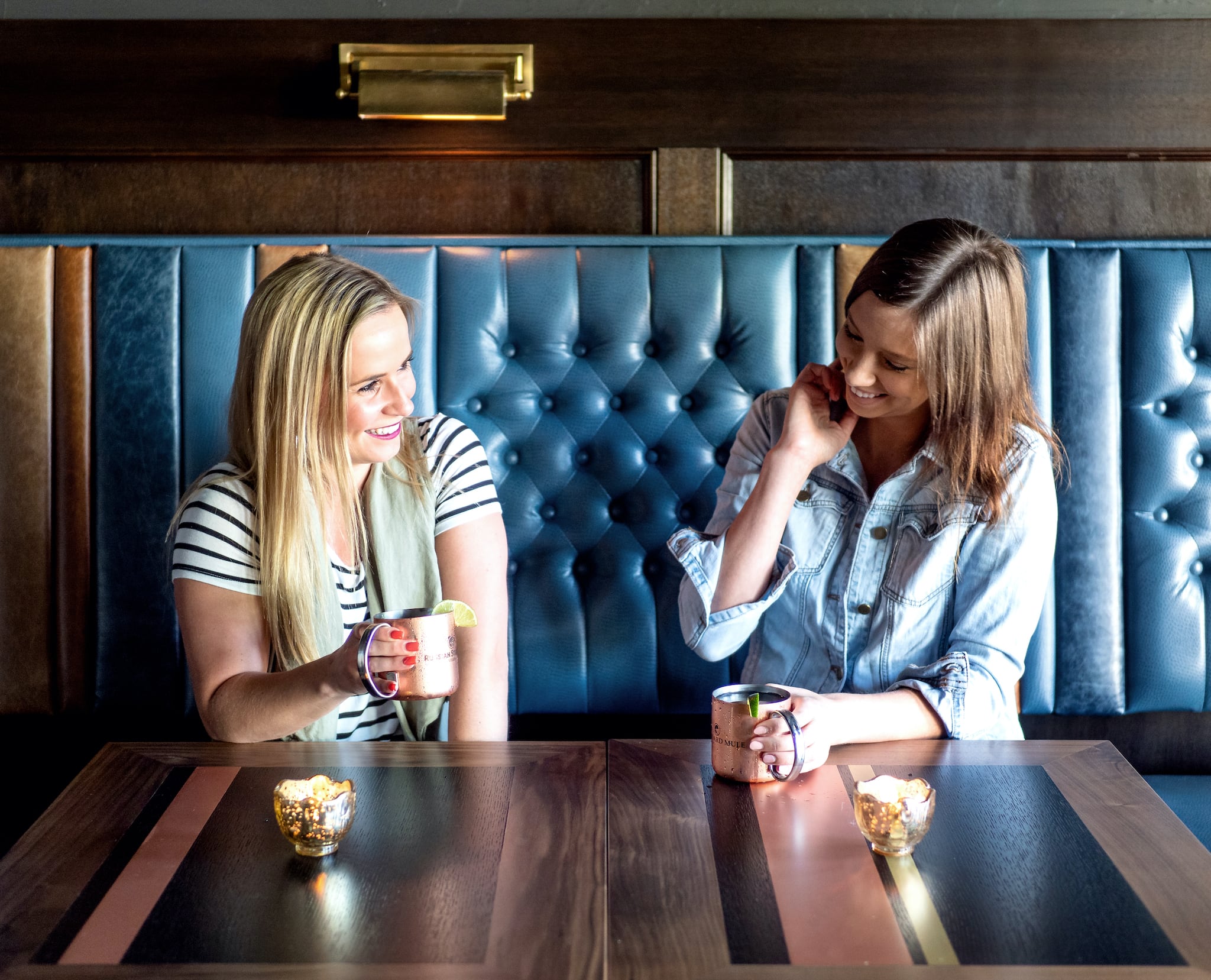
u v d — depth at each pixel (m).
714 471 1.91
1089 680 1.90
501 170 2.07
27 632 1.91
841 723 1.20
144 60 2.02
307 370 1.35
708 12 2.03
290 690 1.21
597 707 1.94
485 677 1.47
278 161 2.06
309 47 2.01
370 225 2.08
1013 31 2.00
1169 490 1.89
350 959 0.80
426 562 1.50
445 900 0.88
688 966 0.79
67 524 1.90
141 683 1.91
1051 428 1.89
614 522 1.93
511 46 2.00
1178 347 1.88
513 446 1.92
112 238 1.91
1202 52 2.00
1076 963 0.80
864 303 1.38
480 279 1.89
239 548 1.36
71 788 1.09
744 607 1.45
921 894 0.89
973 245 1.40
